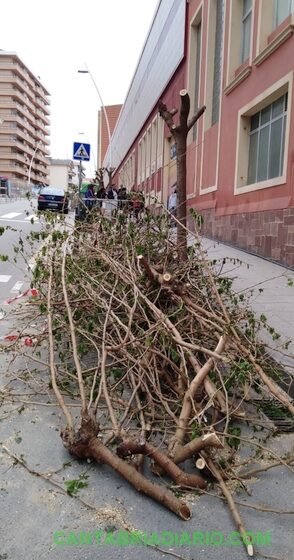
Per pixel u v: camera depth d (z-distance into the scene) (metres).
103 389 3.12
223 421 3.25
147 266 3.91
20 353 4.12
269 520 2.41
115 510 2.44
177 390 3.29
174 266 4.50
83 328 3.85
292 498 2.59
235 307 4.38
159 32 25.70
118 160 50.78
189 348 3.28
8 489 2.58
